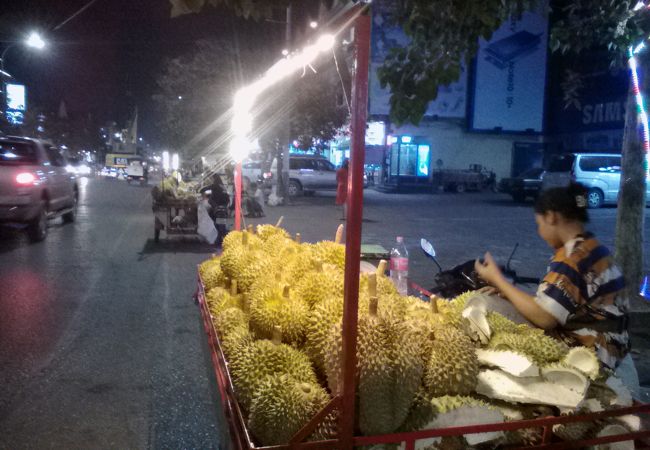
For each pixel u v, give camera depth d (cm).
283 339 256
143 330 617
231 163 1800
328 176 2808
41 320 643
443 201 2519
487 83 3306
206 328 371
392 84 379
